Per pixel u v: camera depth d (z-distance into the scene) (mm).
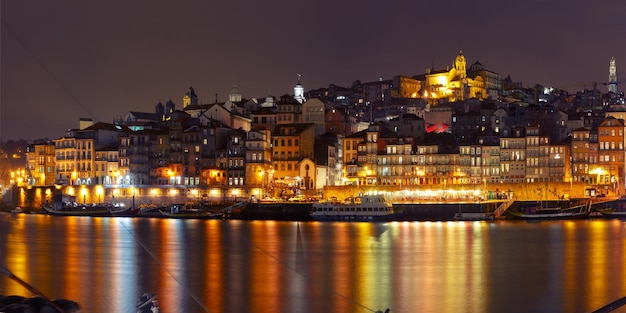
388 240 187625
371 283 129750
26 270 142000
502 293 121188
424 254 162625
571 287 125500
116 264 149875
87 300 116562
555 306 112562
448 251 167125
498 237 192625
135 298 117875
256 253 165000
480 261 152875
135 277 135250
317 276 136500
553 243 179375
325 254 163375
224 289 124438
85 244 181250
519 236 194500
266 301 115812
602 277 134250
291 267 146500
